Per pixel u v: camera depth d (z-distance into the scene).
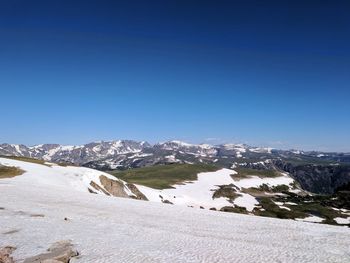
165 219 47.12
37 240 30.80
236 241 35.25
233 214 58.09
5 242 29.81
